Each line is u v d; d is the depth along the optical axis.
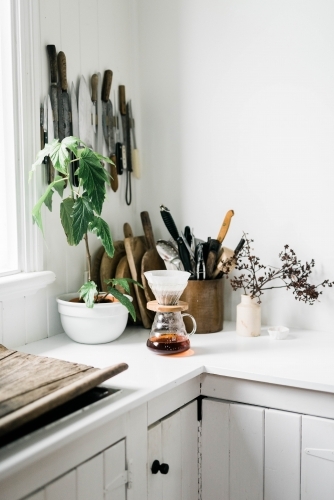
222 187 2.05
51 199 1.68
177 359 1.60
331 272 1.88
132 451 1.34
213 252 1.86
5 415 1.06
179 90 2.10
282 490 1.50
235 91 1.99
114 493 1.29
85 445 1.19
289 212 1.93
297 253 1.93
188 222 2.13
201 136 2.07
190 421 1.58
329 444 1.42
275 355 1.63
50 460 1.10
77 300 1.80
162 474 1.47
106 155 2.03
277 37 1.91
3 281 1.59
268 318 1.99
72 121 1.86
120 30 2.10
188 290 1.87
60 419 1.13
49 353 1.65
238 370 1.50
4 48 1.66
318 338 1.82
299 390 1.46
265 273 1.99
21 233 1.71
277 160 1.94
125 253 2.06
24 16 1.66
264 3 1.92
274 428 1.50
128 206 2.18
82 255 1.96
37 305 1.77
